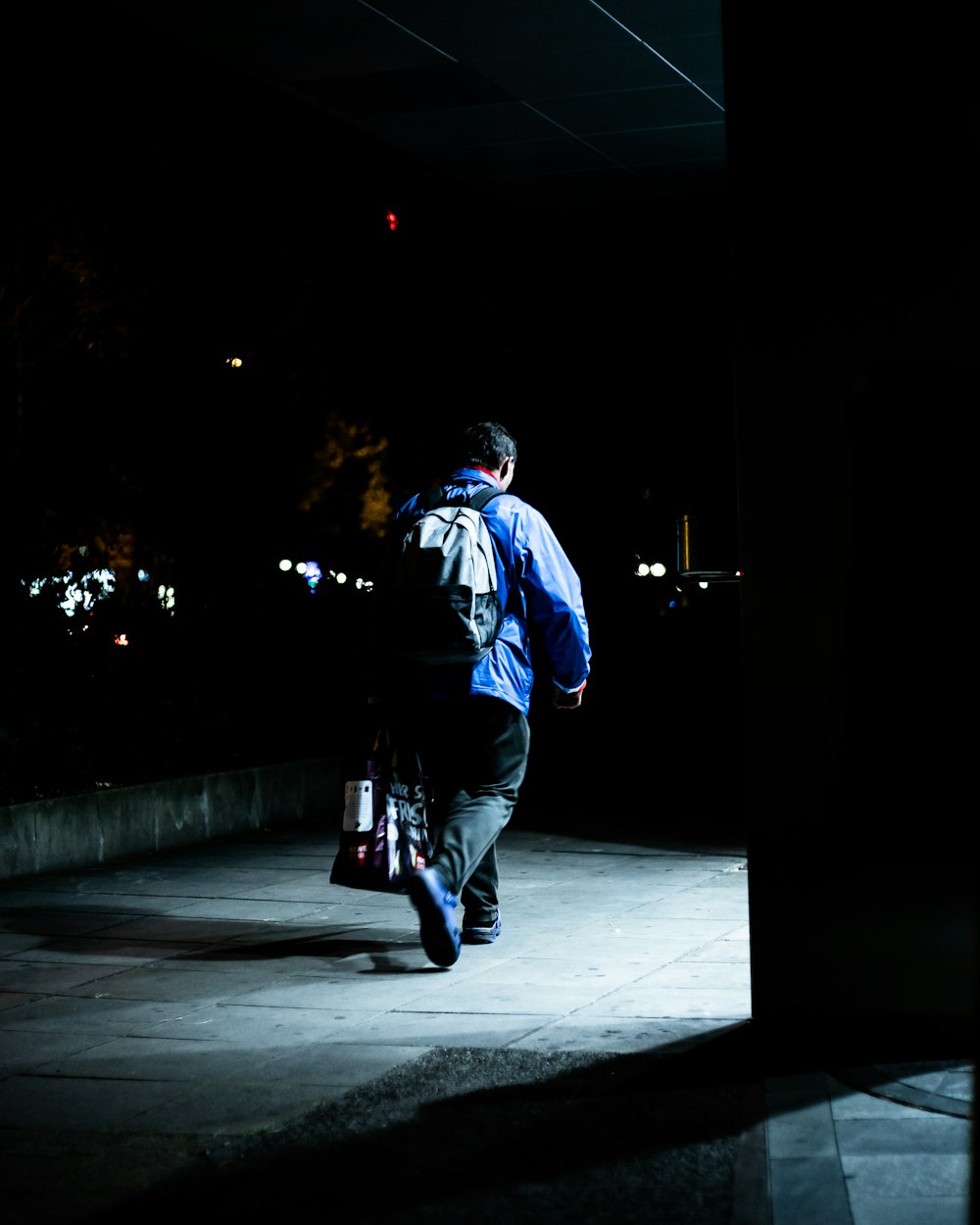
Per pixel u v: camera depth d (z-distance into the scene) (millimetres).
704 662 16156
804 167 4457
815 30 4445
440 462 16500
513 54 9062
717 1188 3434
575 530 16672
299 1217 3363
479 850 5613
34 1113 4188
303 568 12930
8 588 11055
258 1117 4086
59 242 12758
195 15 8539
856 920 4379
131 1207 3459
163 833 9812
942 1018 4301
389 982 5672
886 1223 3164
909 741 2500
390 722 6234
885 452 2555
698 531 7930
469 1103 4086
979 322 4336
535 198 12414
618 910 7148
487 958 6047
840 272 4434
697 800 12133
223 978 5855
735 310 4516
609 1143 3746
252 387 14469
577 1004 5184
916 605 2523
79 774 9773
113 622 11164
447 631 5660
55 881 8539
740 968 5719
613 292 16125
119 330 13180
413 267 15930
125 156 13297
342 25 8641
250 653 12234
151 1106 4219
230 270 14578
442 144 10914
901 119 4391
